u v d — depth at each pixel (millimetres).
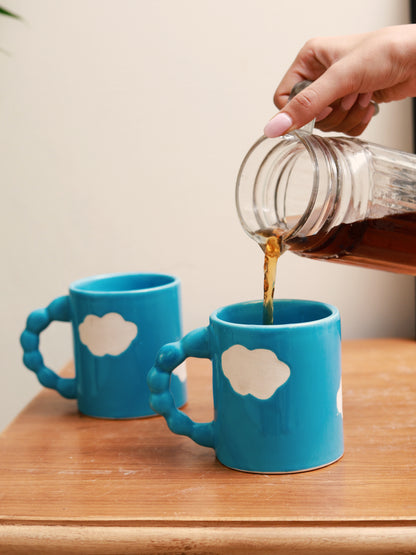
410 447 582
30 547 506
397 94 724
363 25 852
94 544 502
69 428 650
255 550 494
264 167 603
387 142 875
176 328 668
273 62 860
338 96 615
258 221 604
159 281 704
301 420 544
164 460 584
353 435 605
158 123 875
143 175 885
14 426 660
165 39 859
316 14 852
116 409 661
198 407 678
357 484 532
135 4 854
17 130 880
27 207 896
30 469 579
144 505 521
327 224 563
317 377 543
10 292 914
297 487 532
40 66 867
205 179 884
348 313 911
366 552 488
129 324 648
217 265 901
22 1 854
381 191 578
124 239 898
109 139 880
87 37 861
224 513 506
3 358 929
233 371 545
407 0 846
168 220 893
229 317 590
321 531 491
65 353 929
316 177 548
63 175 888
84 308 652
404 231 579
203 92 867
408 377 727
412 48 613
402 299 907
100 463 583
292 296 911
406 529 489
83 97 872
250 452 550
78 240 901
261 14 852
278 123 575
